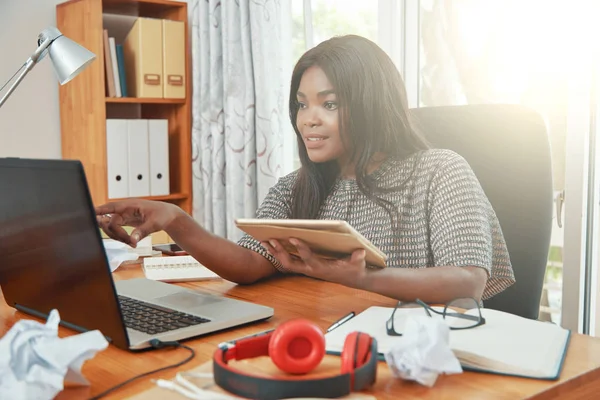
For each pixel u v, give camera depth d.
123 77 2.96
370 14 2.73
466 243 1.25
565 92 2.18
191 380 0.75
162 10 3.16
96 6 2.79
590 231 2.14
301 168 1.52
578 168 2.12
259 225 1.02
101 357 0.88
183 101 3.09
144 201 1.29
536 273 1.52
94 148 2.90
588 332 2.18
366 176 1.43
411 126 1.46
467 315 0.93
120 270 1.49
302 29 2.95
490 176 1.55
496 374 0.80
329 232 0.96
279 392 0.69
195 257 1.34
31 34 3.01
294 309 1.15
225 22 2.88
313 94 1.39
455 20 2.40
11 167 0.89
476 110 1.59
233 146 2.91
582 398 0.80
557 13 2.16
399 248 1.40
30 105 3.02
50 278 0.94
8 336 0.71
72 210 0.82
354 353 0.74
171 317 1.02
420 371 0.75
